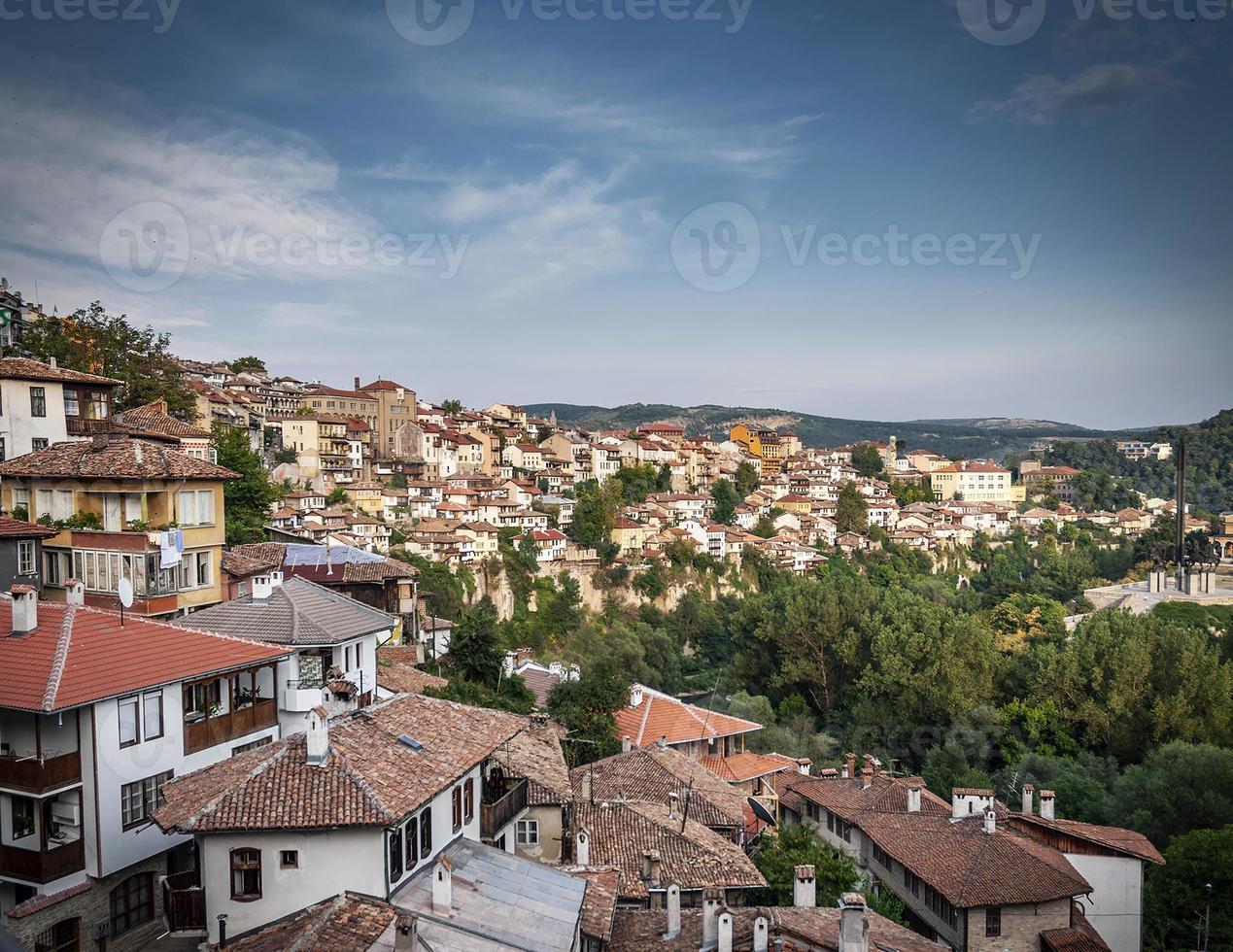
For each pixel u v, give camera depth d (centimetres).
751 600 12131
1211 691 7988
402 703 3173
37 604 3181
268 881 2383
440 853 2784
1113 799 6581
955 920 4069
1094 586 16688
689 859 3734
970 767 7781
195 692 3198
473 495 15725
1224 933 4638
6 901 2795
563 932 2542
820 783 6069
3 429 5509
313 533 11256
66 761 2741
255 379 18025
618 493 18788
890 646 9519
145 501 4591
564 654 11500
